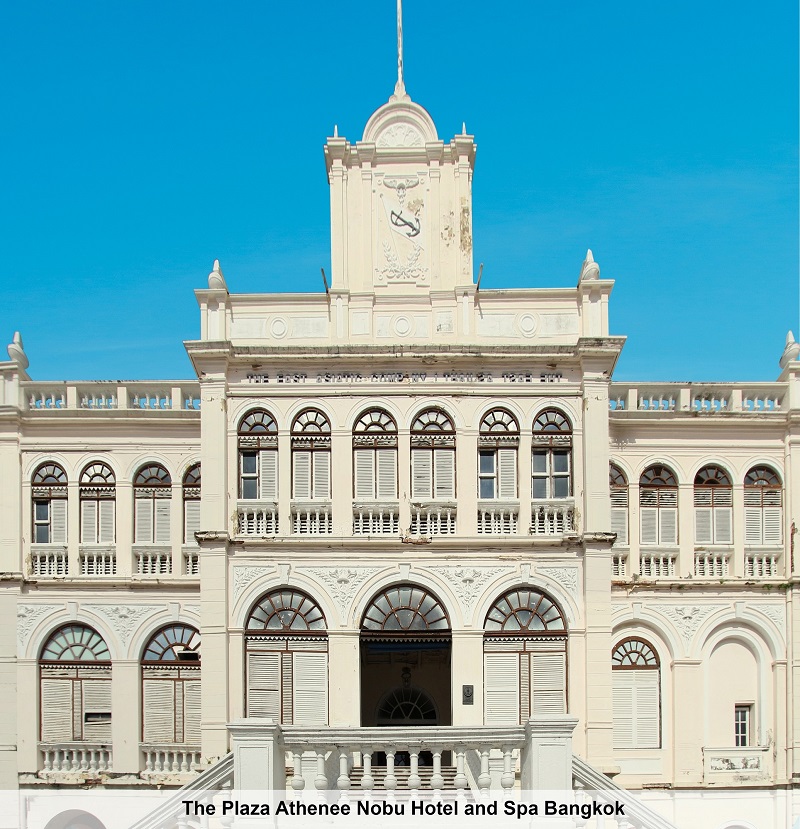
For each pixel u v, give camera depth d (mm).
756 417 31359
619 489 31312
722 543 31219
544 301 28547
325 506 27688
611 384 31500
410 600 27312
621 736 30219
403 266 28672
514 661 27141
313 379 28125
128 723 29844
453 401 28016
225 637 26906
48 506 31094
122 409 31156
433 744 19812
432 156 28922
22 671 30141
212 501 27391
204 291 28188
